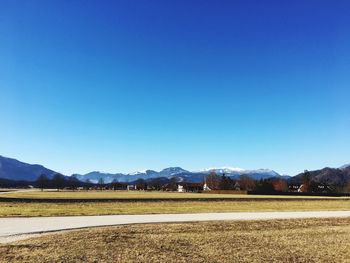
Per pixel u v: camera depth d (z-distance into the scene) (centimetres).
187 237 2586
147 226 3100
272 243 2442
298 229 3195
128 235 2612
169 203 6125
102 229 2858
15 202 5566
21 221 3316
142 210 4766
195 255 2000
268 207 5762
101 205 5481
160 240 2438
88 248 2098
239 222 3519
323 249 2264
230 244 2359
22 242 2216
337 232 3019
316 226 3431
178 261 1842
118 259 1841
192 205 5809
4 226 2944
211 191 14688
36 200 5912
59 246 2128
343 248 2303
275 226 3353
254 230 3078
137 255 1952
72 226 3014
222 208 5369
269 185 17475
